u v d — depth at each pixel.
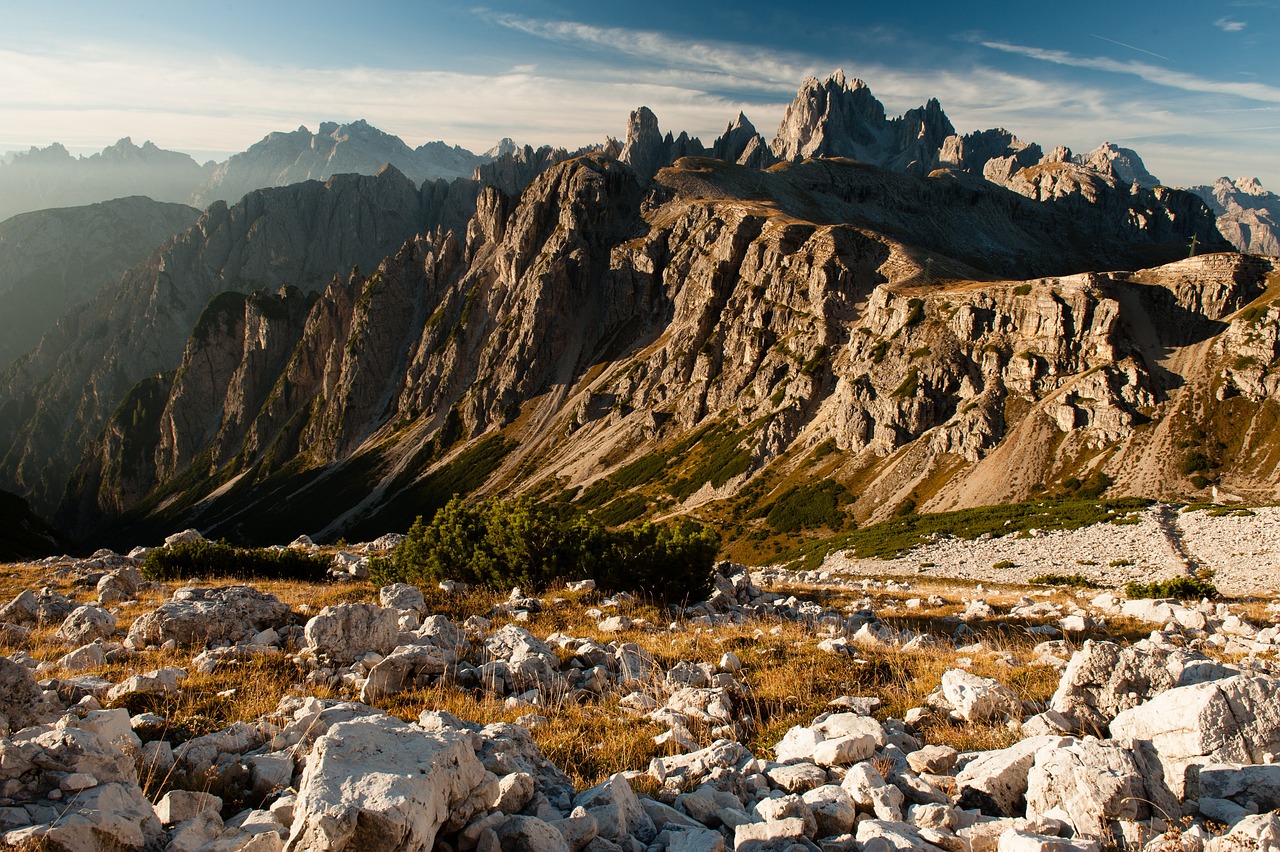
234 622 17.59
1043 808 8.19
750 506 162.00
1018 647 19.70
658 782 9.53
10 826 6.62
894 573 72.06
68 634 18.09
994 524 91.25
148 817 7.21
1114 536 74.69
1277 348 134.38
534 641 16.16
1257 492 113.69
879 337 179.88
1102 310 149.50
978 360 160.62
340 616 15.56
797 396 187.12
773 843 7.53
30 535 87.19
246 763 9.25
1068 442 138.38
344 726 7.54
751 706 13.39
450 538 27.47
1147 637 21.53
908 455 152.75
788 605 26.98
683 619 22.53
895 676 15.10
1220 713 8.76
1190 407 133.12
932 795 8.88
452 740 7.68
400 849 6.24
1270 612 27.86
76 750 7.62
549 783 9.23
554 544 26.44
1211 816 7.75
